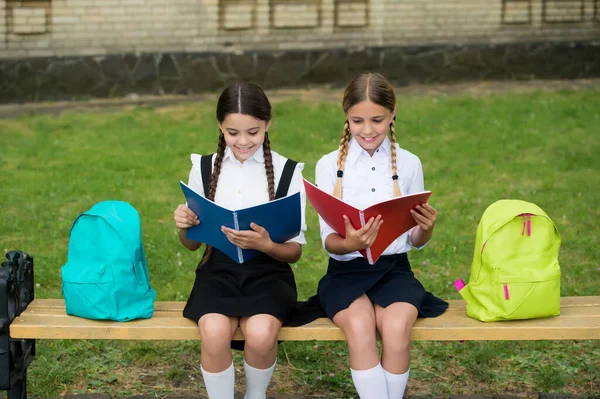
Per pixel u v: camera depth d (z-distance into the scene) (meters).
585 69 12.25
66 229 6.15
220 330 3.17
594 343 4.34
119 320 3.33
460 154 8.34
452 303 3.60
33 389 3.89
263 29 11.63
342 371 4.11
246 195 3.53
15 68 10.97
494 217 3.37
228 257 3.48
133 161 8.13
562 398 3.79
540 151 8.41
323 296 3.45
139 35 11.35
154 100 11.16
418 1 11.81
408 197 3.11
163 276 5.25
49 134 9.26
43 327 3.28
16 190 7.13
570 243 5.77
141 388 3.95
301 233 3.50
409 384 3.98
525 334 3.25
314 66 11.65
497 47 12.00
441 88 11.68
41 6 11.05
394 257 3.56
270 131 9.20
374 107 3.38
